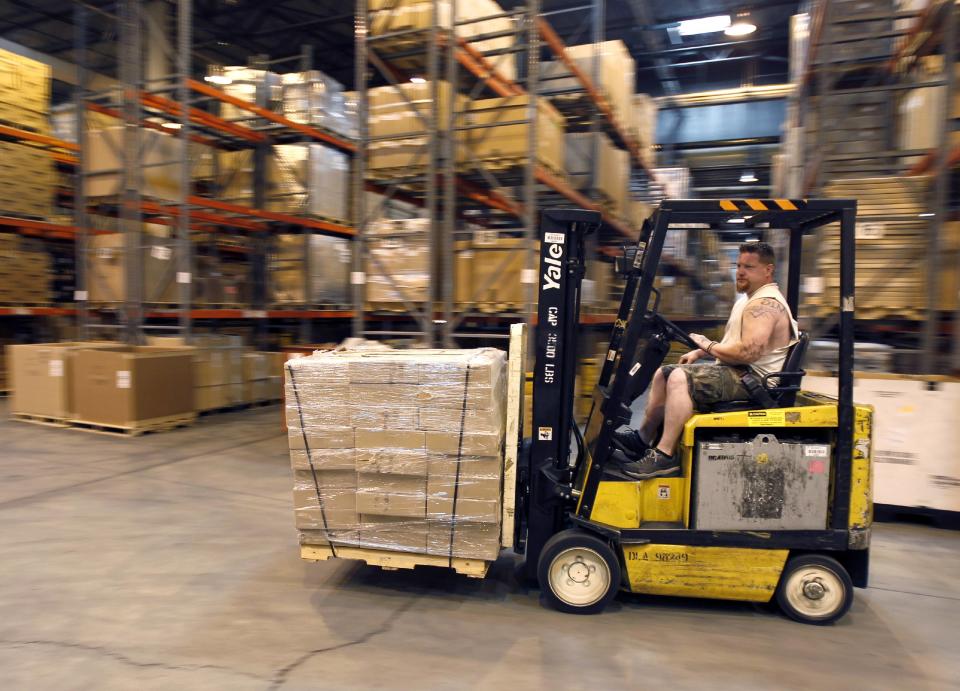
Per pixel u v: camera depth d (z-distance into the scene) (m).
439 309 7.51
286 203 9.55
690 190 17.03
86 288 9.20
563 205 8.98
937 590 3.63
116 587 3.45
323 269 9.86
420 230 7.43
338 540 3.32
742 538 3.10
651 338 3.46
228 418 8.47
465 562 3.23
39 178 9.83
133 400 7.12
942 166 5.03
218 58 17.55
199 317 9.09
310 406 3.24
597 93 8.76
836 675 2.71
